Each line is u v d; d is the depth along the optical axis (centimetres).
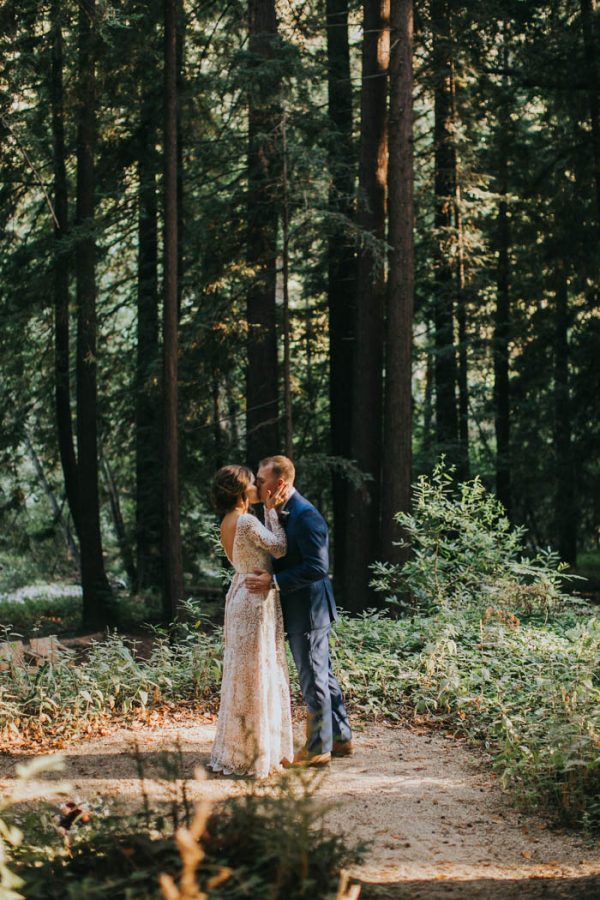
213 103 1530
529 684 755
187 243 1588
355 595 1501
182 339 1572
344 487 1786
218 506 613
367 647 922
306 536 606
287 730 618
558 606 1014
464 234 1806
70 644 1477
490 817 534
